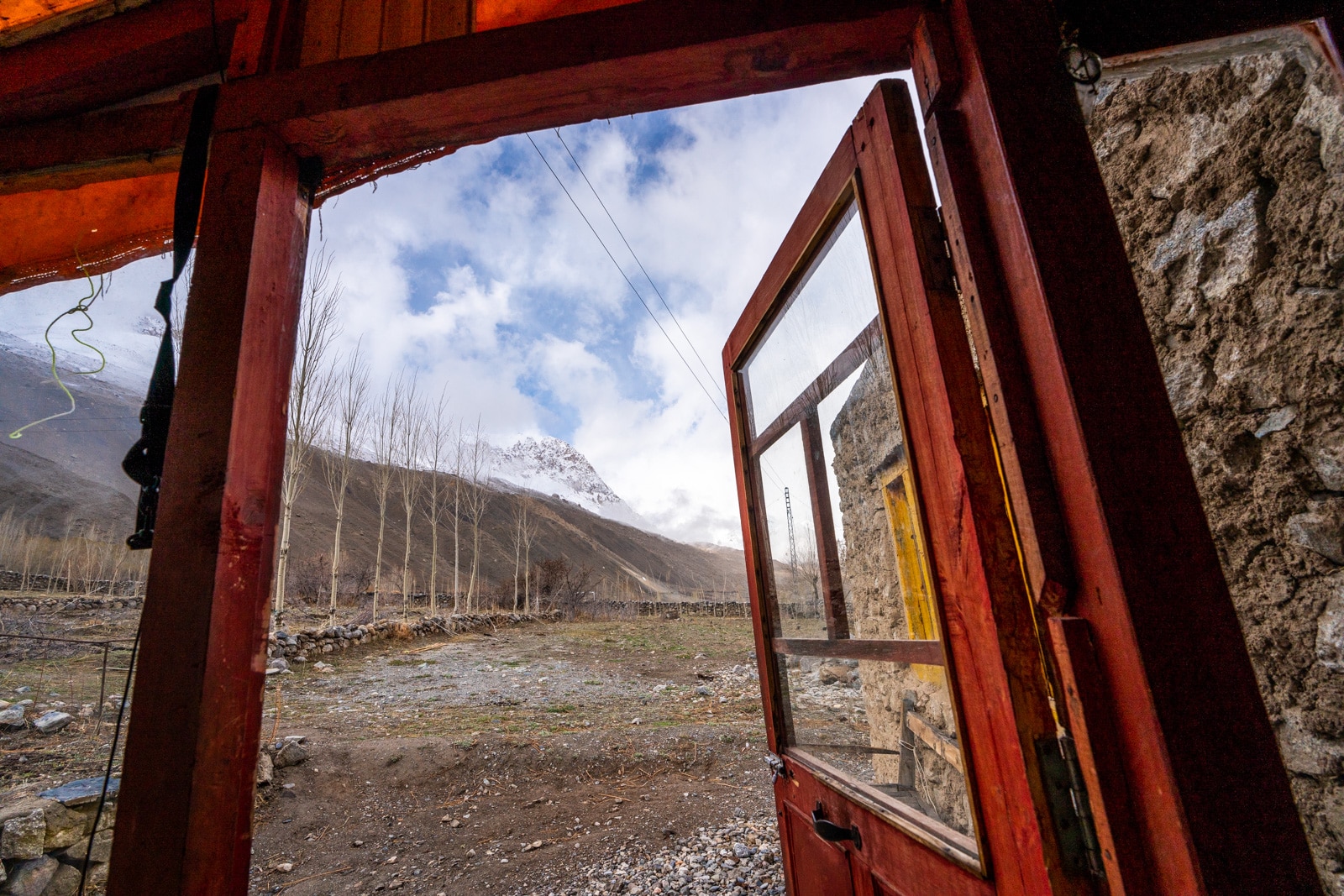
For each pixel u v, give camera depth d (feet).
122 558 66.74
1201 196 4.84
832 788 5.09
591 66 3.59
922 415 3.43
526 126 4.13
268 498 3.76
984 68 3.04
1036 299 2.74
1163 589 2.37
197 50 4.67
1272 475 4.34
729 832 13.05
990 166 3.02
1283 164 4.24
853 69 3.73
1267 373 4.37
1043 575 2.65
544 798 15.78
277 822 14.20
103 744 14.65
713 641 51.11
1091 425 2.53
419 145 4.27
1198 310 4.89
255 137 4.02
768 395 6.77
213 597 3.25
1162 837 2.22
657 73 3.67
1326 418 4.00
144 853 2.99
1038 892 2.64
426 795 15.94
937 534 3.37
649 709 25.41
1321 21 3.29
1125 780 2.39
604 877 11.45
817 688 5.90
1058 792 2.60
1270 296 4.34
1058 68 3.07
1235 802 2.17
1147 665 2.27
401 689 28.71
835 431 5.52
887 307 3.79
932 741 4.06
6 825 9.85
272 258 3.95
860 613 5.31
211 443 3.47
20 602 37.01
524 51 3.71
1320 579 4.04
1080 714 2.45
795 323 5.94
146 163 4.34
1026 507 2.73
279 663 31.19
